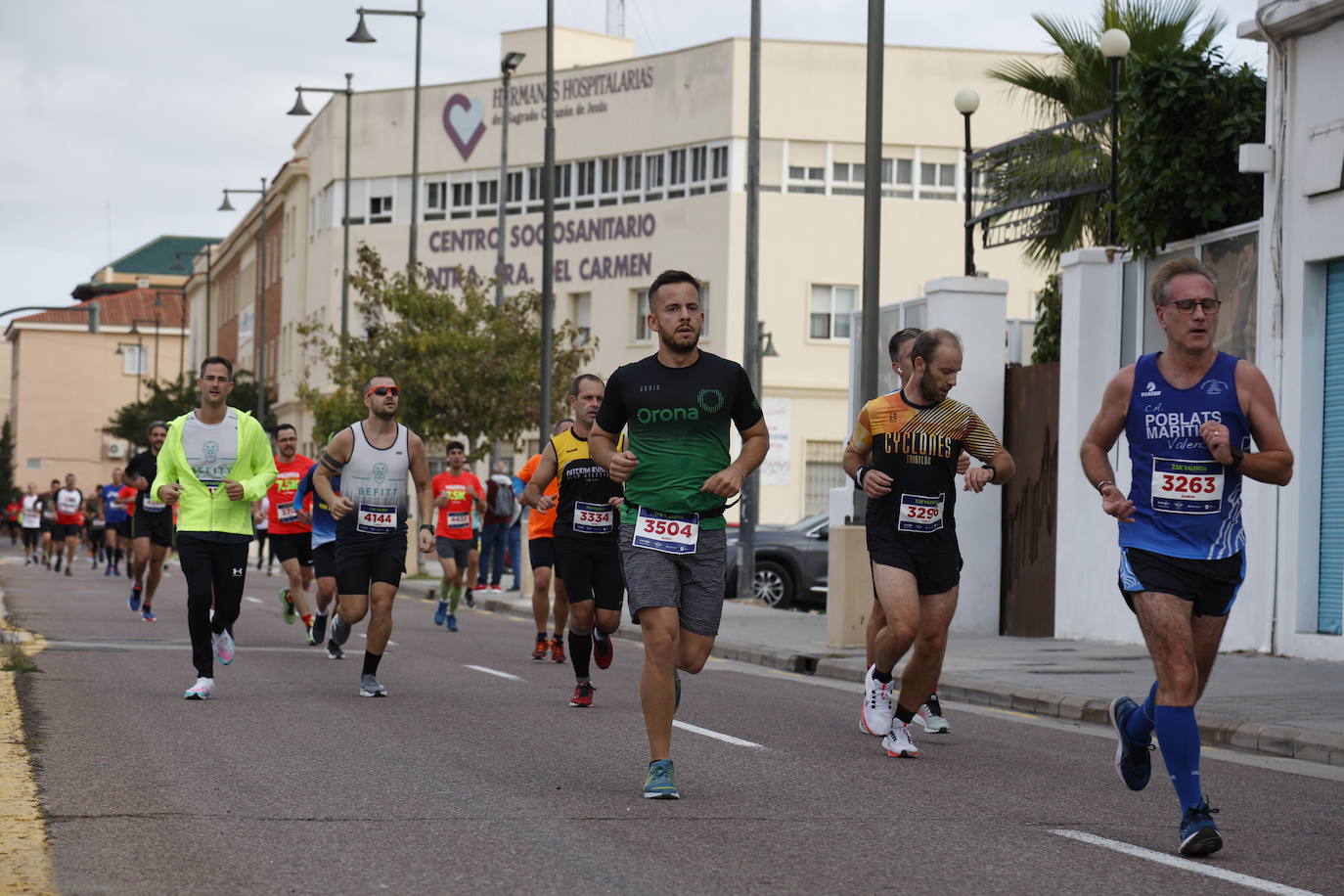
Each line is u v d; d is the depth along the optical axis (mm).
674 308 9414
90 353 138875
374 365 44344
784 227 53188
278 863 7570
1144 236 21375
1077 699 15039
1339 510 18547
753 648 21031
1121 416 8461
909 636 11195
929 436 11312
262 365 70000
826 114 53438
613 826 8617
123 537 43719
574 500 14188
